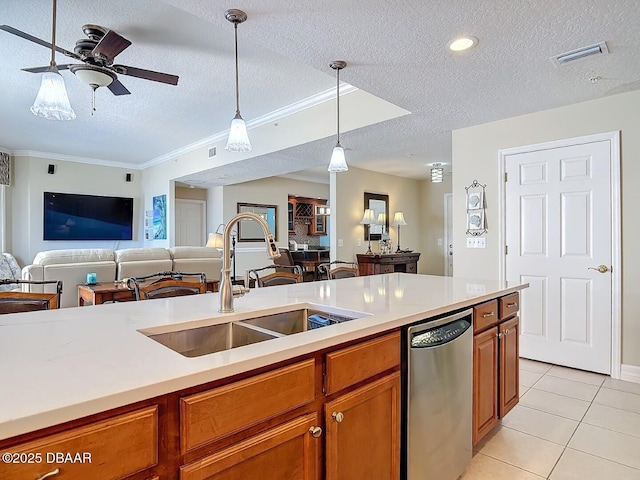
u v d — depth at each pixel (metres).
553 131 3.44
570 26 2.08
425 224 8.02
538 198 3.55
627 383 3.03
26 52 3.06
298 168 5.96
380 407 1.39
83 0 2.38
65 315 1.50
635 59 2.46
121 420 0.77
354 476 1.28
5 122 4.93
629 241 3.08
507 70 2.62
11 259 6.04
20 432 0.65
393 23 2.07
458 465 1.78
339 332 1.24
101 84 2.85
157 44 2.93
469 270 4.00
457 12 1.96
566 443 2.17
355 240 6.57
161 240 7.25
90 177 7.37
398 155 5.48
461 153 4.03
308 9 1.94
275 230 9.02
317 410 1.17
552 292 3.48
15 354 1.00
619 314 3.12
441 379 1.65
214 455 0.90
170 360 0.95
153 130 5.34
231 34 2.78
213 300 1.84
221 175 6.57
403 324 1.49
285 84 3.71
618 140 3.11
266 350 1.04
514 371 2.40
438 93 3.03
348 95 3.90
